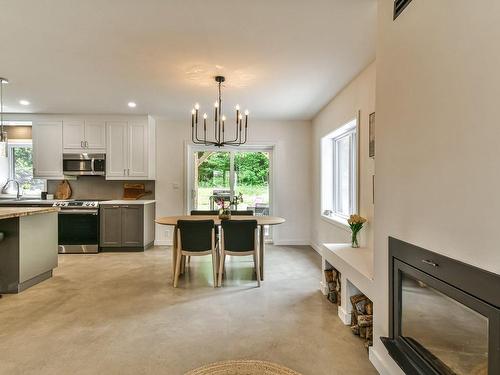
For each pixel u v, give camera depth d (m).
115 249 5.52
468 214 1.26
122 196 6.10
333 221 4.57
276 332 2.53
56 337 2.44
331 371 2.01
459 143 1.31
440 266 1.43
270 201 6.27
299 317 2.82
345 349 2.28
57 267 4.48
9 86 3.99
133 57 3.09
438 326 1.50
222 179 6.23
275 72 3.48
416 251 1.62
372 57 3.08
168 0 2.15
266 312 2.93
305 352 2.24
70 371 1.99
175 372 1.99
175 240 3.95
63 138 5.61
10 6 2.21
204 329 2.58
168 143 6.04
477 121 1.21
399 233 1.82
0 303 3.13
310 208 6.12
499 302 1.11
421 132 1.59
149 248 5.81
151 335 2.47
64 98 4.55
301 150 6.11
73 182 6.09
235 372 1.99
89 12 2.30
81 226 5.43
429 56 1.52
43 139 5.59
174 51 2.95
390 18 1.94
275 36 2.66
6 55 3.04
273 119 6.01
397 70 1.85
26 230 3.53
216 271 4.02
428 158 1.53
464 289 1.28
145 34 2.63
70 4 2.20
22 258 3.47
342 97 4.14
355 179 4.03
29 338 2.42
